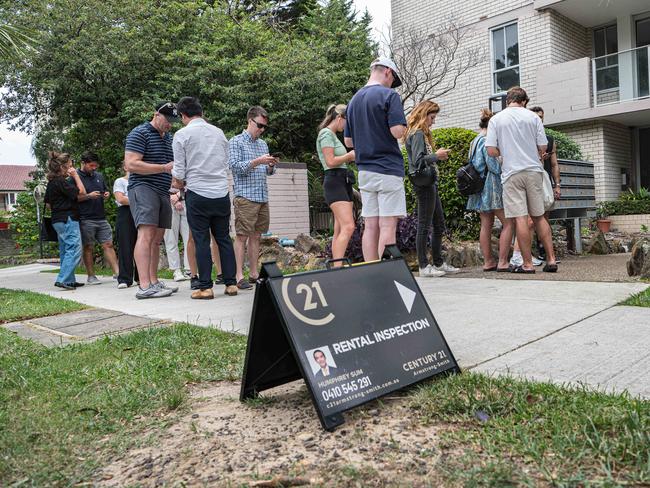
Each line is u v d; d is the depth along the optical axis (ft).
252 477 5.09
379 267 7.59
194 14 43.88
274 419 6.55
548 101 40.73
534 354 8.29
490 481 4.63
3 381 8.40
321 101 43.27
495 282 16.05
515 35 43.24
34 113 41.24
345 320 6.79
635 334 9.07
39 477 5.32
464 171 18.49
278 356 7.25
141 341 10.61
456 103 46.83
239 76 39.78
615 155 41.14
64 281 22.24
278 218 32.19
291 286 6.62
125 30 38.65
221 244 17.01
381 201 13.25
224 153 16.69
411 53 45.44
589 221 36.01
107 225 24.90
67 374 8.69
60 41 37.65
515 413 5.94
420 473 4.95
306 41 51.08
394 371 6.81
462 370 7.59
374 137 13.02
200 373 8.62
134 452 5.89
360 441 5.71
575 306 11.71
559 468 4.76
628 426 5.28
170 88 38.93
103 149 41.19
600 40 44.16
